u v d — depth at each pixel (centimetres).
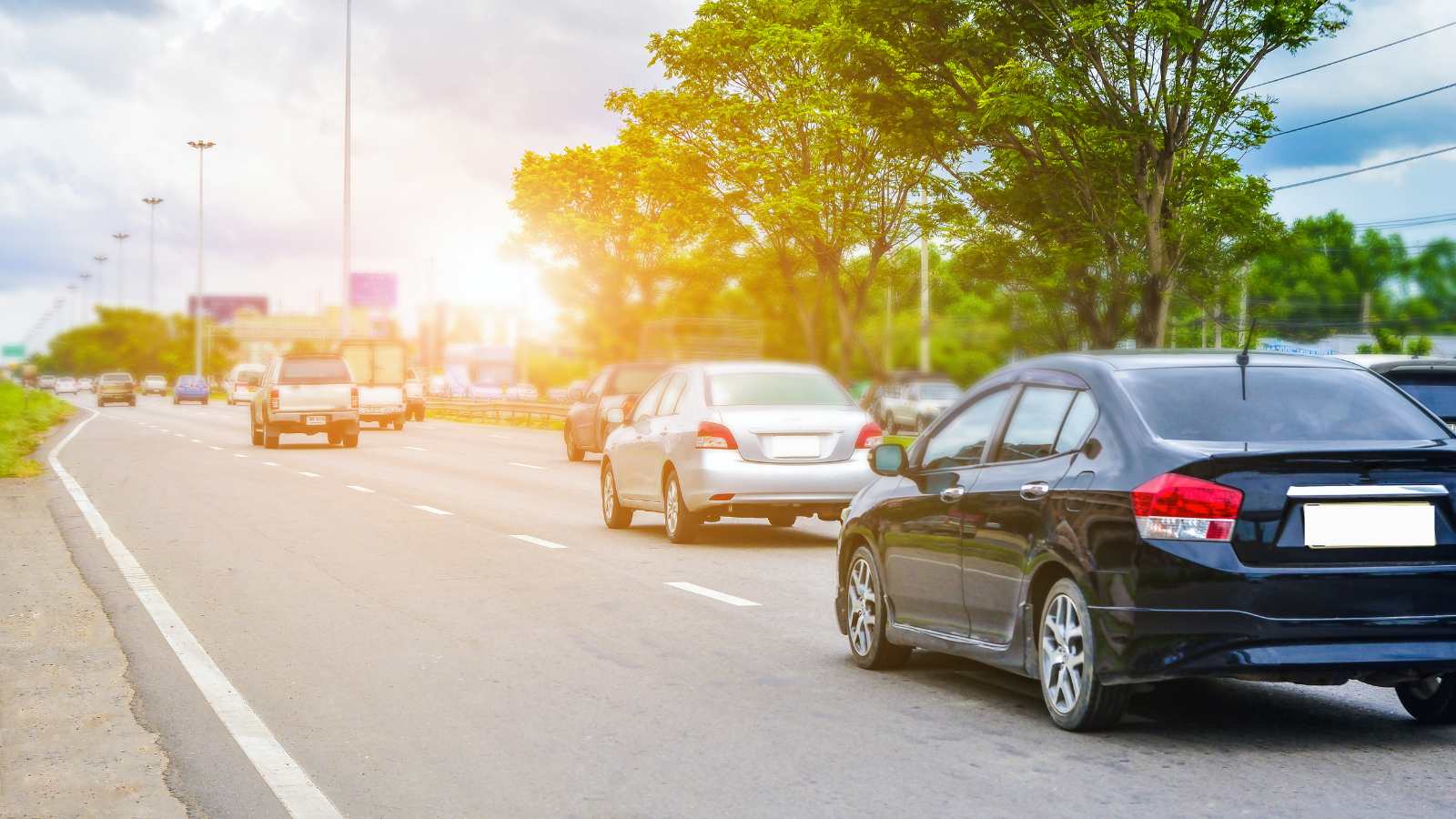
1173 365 686
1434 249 7356
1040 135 2770
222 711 731
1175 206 2769
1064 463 672
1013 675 812
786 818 537
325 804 563
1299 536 606
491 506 1923
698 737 667
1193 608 602
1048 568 672
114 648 908
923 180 3022
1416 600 607
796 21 3372
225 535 1555
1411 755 621
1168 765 606
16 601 1105
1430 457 612
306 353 3519
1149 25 2512
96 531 1602
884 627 816
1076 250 2677
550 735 673
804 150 3325
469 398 7119
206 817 548
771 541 1516
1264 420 652
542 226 5144
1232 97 2686
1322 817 528
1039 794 564
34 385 11500
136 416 6381
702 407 1462
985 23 2708
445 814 549
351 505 1927
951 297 2788
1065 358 718
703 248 3744
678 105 3425
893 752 636
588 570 1273
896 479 820
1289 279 6956
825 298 3228
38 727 704
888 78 2834
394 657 870
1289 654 600
